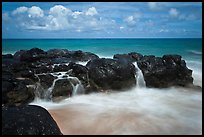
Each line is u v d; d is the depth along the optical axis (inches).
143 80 613.9
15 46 2529.5
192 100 534.9
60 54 785.6
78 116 428.1
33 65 596.7
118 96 551.2
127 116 432.1
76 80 539.2
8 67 554.3
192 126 392.5
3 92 433.1
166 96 563.2
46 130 282.7
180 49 1950.1
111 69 569.6
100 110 461.7
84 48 2181.3
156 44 2721.5
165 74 618.8
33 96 488.4
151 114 445.1
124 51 1887.3
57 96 510.9
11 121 276.7
